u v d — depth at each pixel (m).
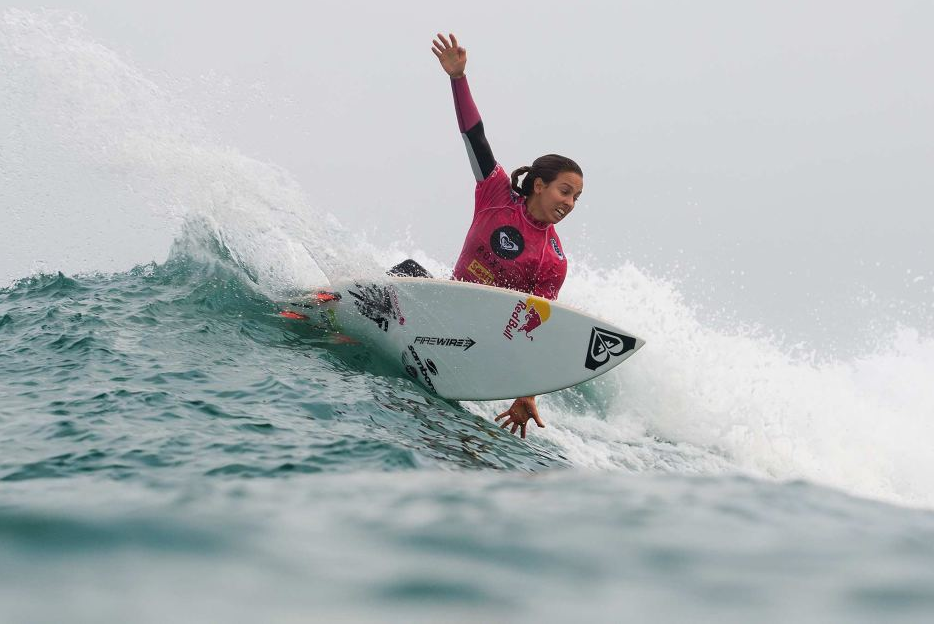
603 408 22.52
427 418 15.98
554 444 18.58
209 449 11.42
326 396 15.25
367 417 14.68
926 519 6.11
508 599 3.71
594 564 4.36
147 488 6.18
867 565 4.56
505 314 18.55
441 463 12.40
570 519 5.34
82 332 17.64
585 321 18.20
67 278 22.78
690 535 5.07
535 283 19.53
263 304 21.08
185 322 19.27
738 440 22.38
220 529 4.62
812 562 4.58
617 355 18.00
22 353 16.42
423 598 3.65
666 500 6.20
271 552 4.27
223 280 21.72
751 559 4.59
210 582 3.70
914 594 4.03
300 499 5.72
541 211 18.95
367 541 4.59
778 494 6.69
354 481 6.81
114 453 11.02
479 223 19.52
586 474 7.64
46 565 3.80
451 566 4.18
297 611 3.38
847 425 24.27
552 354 18.27
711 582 4.14
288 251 22.05
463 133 19.33
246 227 22.34
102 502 5.24
